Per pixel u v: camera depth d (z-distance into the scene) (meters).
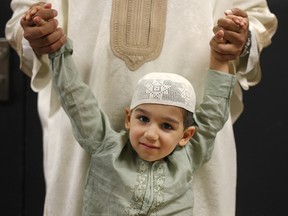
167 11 1.15
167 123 1.04
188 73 1.16
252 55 1.17
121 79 1.13
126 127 1.09
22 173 2.04
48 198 1.23
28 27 1.03
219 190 1.19
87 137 1.08
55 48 1.05
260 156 1.93
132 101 1.07
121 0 1.13
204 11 1.16
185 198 1.08
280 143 1.91
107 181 1.06
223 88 1.12
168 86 1.03
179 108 1.04
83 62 1.17
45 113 1.29
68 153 1.20
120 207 1.04
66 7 1.21
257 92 1.90
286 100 1.89
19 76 1.98
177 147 1.10
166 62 1.14
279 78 1.88
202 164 1.14
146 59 1.13
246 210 1.96
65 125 1.19
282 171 1.92
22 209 2.06
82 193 1.16
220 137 1.20
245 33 1.08
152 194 1.04
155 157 1.05
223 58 1.10
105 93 1.14
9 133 2.02
